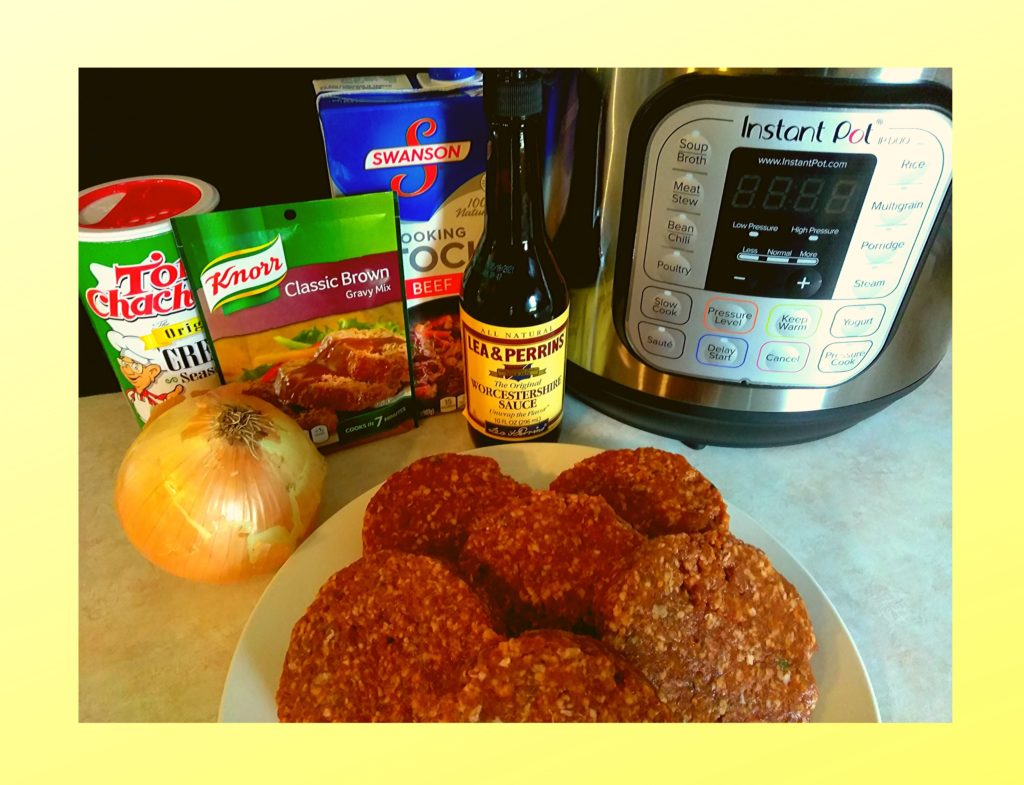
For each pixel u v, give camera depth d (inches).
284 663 19.2
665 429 26.5
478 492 22.9
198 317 22.6
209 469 20.9
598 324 24.5
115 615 22.4
